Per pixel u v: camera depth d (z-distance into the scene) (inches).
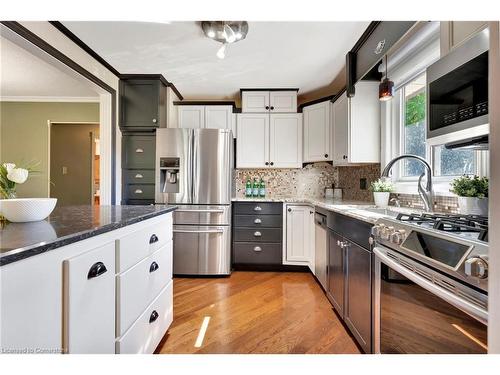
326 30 81.9
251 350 64.1
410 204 82.7
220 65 108.5
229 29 79.2
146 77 118.3
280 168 145.5
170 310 71.1
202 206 118.6
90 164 192.4
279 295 96.9
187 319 79.0
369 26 77.0
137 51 96.7
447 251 32.6
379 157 104.0
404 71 89.8
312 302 90.6
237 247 126.1
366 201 115.4
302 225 123.3
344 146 108.5
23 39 68.9
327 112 126.3
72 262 34.0
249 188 144.1
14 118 161.8
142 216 52.4
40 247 29.0
